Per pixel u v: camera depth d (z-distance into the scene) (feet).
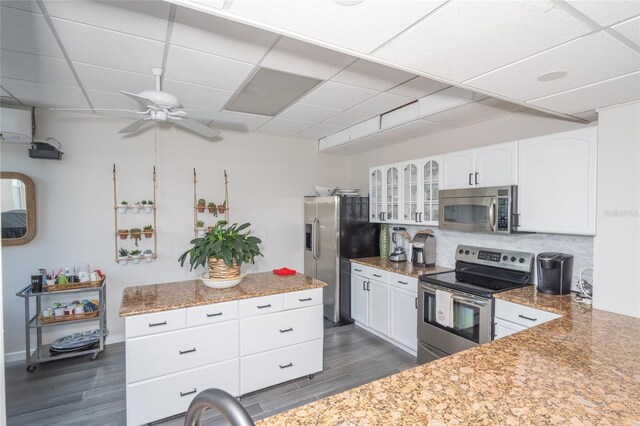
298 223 16.22
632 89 6.04
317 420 3.30
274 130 14.43
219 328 8.04
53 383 9.32
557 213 7.82
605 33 4.28
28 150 10.89
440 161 10.96
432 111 9.98
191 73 8.36
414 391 3.83
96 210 11.93
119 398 8.61
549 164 7.98
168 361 7.49
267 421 3.28
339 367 10.27
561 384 3.97
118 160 12.28
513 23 4.10
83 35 6.51
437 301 9.57
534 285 9.05
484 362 4.57
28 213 10.84
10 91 9.55
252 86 9.23
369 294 12.96
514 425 3.19
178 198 13.37
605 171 6.92
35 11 5.69
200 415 2.46
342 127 13.94
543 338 5.44
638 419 3.29
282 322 8.91
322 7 3.80
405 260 13.46
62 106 10.93
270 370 8.75
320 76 8.55
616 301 6.76
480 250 10.62
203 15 5.86
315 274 15.42
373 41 4.59
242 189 14.76
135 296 8.20
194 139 13.67
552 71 5.41
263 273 11.02
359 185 17.03
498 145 9.13
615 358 4.68
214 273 8.90
